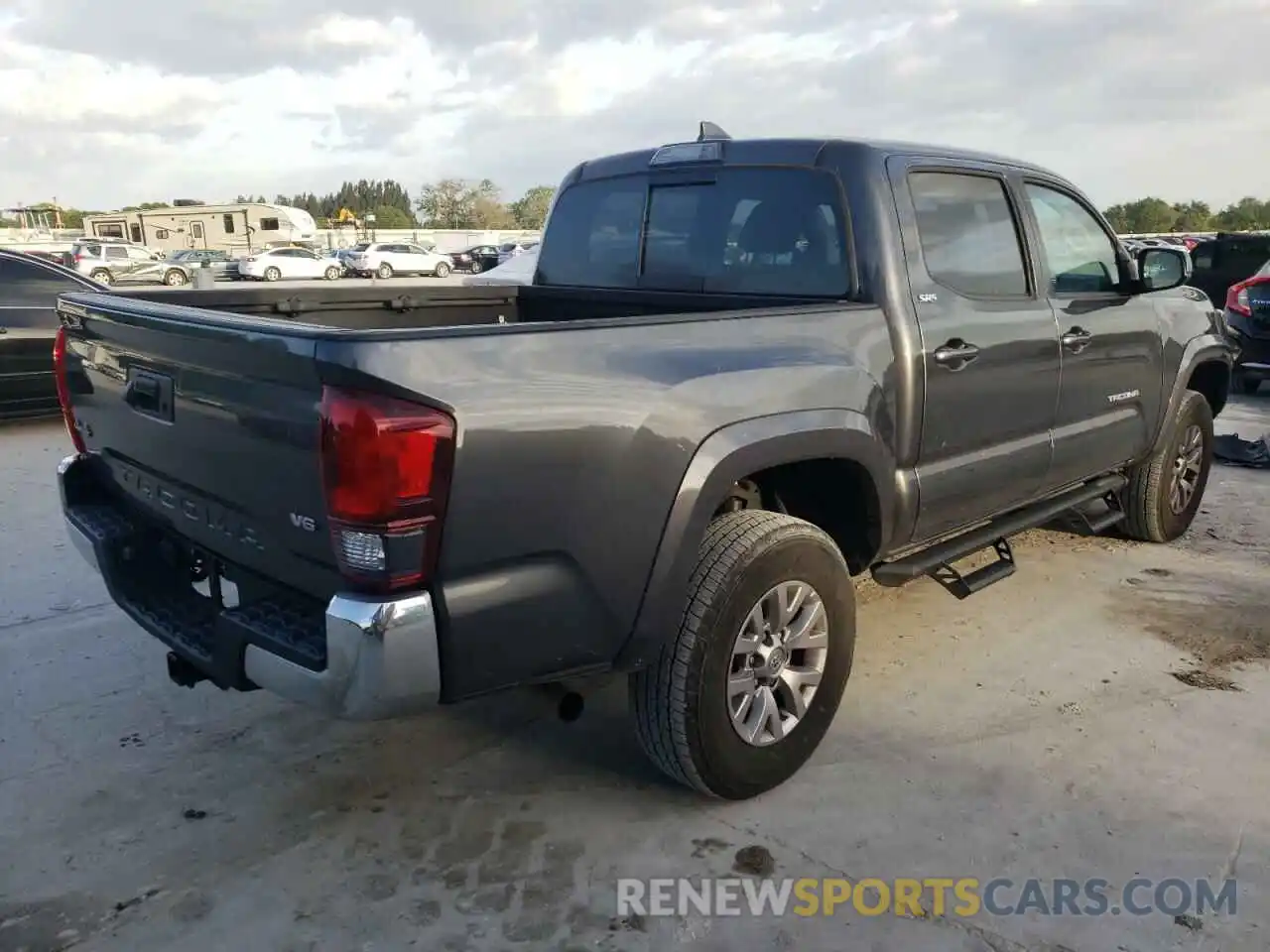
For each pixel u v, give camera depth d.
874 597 4.67
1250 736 3.42
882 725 3.49
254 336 2.28
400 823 2.95
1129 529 5.39
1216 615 4.48
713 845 2.84
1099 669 3.93
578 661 2.56
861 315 3.21
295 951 2.43
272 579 2.58
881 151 3.45
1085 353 4.20
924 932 2.50
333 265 41.00
